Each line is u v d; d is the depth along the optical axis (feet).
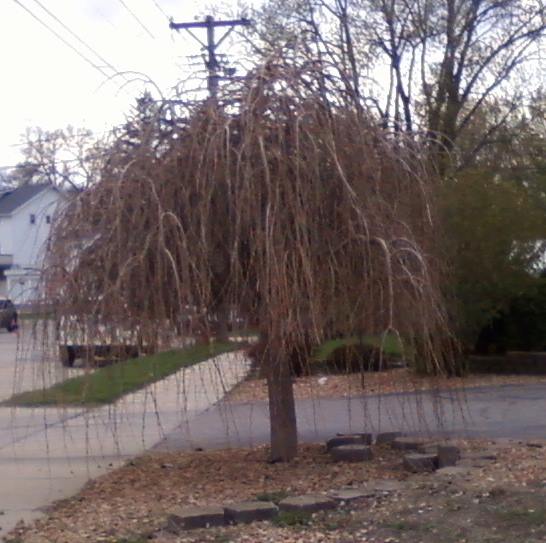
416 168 38.06
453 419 52.16
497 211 72.38
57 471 42.86
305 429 52.54
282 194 33.47
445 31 95.81
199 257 33.50
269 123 34.63
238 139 35.09
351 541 27.73
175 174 34.55
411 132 38.78
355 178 35.17
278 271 32.37
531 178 83.87
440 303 36.99
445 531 28.04
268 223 32.48
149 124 35.83
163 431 53.72
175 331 33.65
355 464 39.14
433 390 45.27
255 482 36.76
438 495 31.89
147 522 31.19
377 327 35.29
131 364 40.91
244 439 50.67
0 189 182.19
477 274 73.00
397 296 34.53
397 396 55.83
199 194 34.04
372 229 34.88
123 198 34.09
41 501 36.45
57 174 36.65
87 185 35.40
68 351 35.32
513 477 34.09
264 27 93.20
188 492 35.86
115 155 35.40
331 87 36.37
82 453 47.47
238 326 34.91
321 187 34.58
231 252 33.73
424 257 35.86
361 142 35.65
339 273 34.45
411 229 37.04
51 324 34.27
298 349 34.42
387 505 31.19
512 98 96.89
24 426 57.11
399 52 95.81
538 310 81.66
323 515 30.55
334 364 70.38
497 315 77.05
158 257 32.55
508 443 43.68
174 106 36.40
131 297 33.53
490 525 28.37
